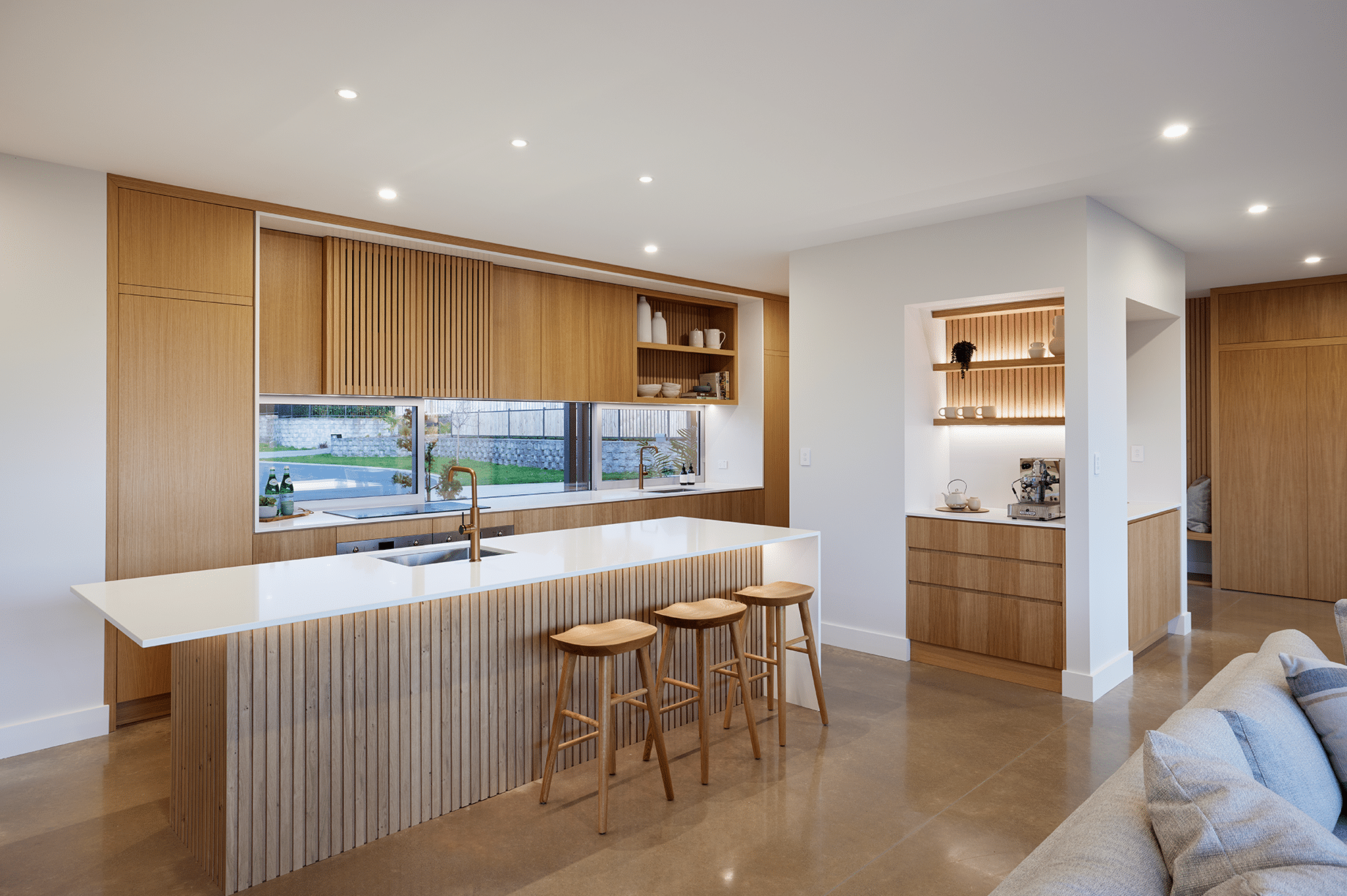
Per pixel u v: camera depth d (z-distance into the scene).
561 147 3.51
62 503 3.68
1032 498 4.62
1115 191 4.15
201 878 2.55
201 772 2.62
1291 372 6.72
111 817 2.96
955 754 3.52
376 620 2.77
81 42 2.54
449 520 5.00
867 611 5.17
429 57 2.67
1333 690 1.96
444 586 2.72
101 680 3.79
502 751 3.14
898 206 4.43
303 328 4.77
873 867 2.60
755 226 4.87
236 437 4.20
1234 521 7.05
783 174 3.88
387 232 4.79
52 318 3.65
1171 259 5.39
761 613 4.35
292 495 4.87
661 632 3.76
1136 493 5.85
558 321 6.03
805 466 5.46
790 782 3.24
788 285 6.85
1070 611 4.30
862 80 2.85
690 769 3.37
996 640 4.59
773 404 7.27
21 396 3.57
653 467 7.12
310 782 2.61
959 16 2.40
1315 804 1.76
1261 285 6.82
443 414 5.67
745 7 2.35
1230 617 6.13
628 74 2.79
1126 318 5.46
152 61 2.68
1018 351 5.12
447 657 2.97
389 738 2.81
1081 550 4.26
